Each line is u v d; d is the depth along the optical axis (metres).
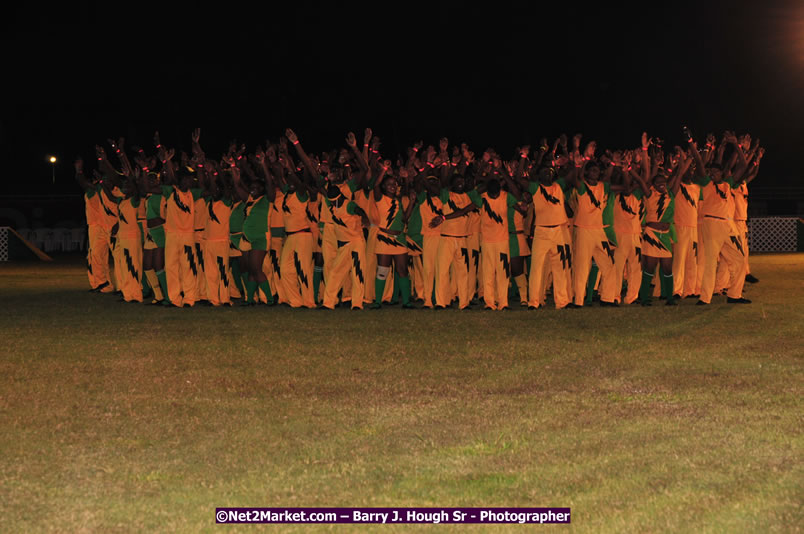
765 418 7.24
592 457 6.29
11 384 8.83
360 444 6.67
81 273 24.23
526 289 15.05
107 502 5.54
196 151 15.05
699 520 5.14
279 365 9.69
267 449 6.57
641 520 5.16
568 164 14.29
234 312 14.22
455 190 14.27
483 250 14.25
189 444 6.72
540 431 6.95
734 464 6.10
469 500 5.52
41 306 15.36
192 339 11.48
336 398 8.12
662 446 6.51
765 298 15.48
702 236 14.71
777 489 5.61
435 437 6.83
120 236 15.95
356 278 14.34
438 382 8.75
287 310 14.40
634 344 10.77
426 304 14.72
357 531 5.11
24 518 5.29
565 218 14.20
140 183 15.60
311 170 14.25
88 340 11.48
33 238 38.38
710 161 15.57
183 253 15.04
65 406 7.92
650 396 8.04
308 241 14.59
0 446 6.70
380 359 9.98
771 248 33.53
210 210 15.10
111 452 6.53
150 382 8.88
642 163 14.76
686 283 15.83
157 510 5.41
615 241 14.67
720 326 12.16
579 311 13.92
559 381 8.72
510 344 10.85
